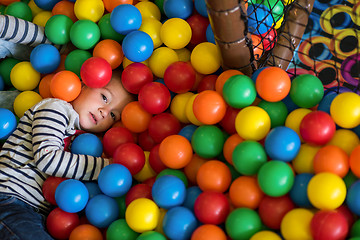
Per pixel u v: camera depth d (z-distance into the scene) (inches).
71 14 77.7
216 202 50.1
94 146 66.2
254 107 54.4
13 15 78.0
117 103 71.9
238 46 56.4
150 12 77.0
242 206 50.6
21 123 65.8
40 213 62.4
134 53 66.1
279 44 63.6
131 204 53.9
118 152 62.0
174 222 50.6
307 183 47.8
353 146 50.4
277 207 48.1
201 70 67.2
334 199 44.5
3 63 79.6
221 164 54.6
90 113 69.9
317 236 42.6
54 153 61.2
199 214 50.8
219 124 62.2
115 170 57.3
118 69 75.8
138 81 67.3
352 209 45.4
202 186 54.1
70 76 66.2
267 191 47.7
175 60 70.6
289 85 54.7
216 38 56.3
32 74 73.4
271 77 53.7
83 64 66.0
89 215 57.4
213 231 48.1
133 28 69.5
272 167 47.6
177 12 72.9
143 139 70.7
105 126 72.6
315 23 81.3
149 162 64.4
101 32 74.1
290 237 44.9
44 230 57.0
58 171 61.0
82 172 62.4
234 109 58.6
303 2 64.7
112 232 54.9
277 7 72.7
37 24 79.5
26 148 63.8
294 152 50.0
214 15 51.4
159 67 70.2
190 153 58.5
